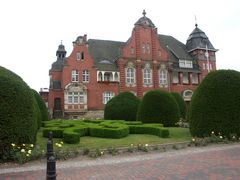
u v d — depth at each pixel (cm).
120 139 1542
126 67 5047
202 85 1645
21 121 1155
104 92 4738
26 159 1091
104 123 2019
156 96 2242
